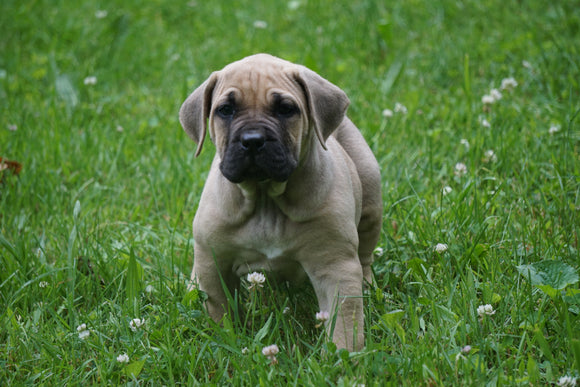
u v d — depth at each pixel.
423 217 6.33
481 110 8.19
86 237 6.12
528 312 4.70
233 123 4.48
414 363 4.23
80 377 4.49
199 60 10.54
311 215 4.63
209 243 4.88
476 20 10.98
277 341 4.70
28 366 4.67
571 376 4.13
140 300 5.25
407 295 5.28
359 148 5.57
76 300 5.41
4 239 5.70
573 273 4.76
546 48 9.48
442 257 5.50
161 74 10.27
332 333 4.50
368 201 5.46
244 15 12.40
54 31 11.77
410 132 7.91
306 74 4.74
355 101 8.72
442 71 9.52
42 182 7.10
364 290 5.48
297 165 4.57
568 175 6.60
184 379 4.46
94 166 7.75
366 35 10.91
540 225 5.71
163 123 8.65
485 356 4.39
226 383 4.39
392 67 9.20
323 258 4.73
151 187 7.12
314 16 12.04
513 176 6.93
